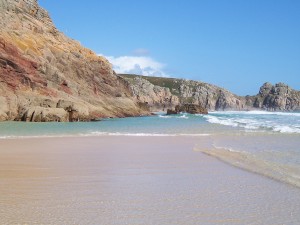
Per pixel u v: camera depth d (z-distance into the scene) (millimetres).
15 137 27609
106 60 78625
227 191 10203
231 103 193125
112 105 71750
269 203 8969
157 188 10633
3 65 53500
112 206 8703
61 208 8492
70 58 68812
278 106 194250
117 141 24891
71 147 21359
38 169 13812
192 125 43656
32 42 61812
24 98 53219
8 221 7504
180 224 7473
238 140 25047
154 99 150000
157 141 24875
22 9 67125
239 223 7555
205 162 15484
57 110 51062
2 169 13789
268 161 15227
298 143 22641
